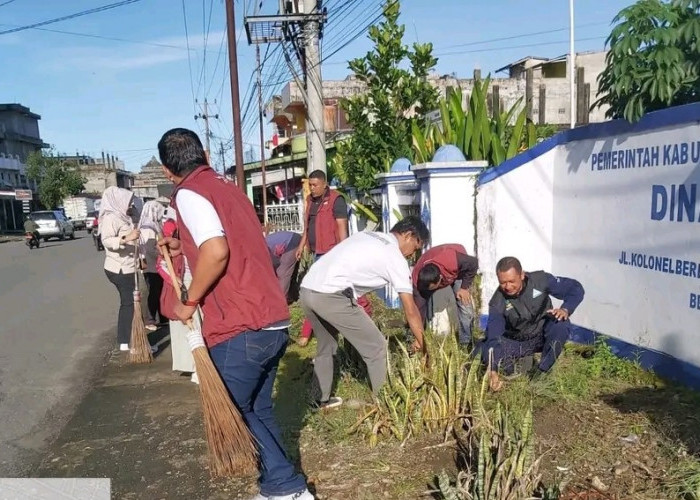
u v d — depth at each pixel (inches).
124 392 194.1
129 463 141.6
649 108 176.4
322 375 159.8
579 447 128.3
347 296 145.6
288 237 238.1
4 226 1779.0
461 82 842.8
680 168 157.1
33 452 151.0
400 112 394.9
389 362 147.0
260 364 105.3
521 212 218.8
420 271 186.9
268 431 112.1
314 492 120.5
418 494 116.4
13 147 2033.7
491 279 220.8
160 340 258.8
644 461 122.0
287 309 109.0
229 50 455.2
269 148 1512.1
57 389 202.8
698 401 147.6
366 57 388.2
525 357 168.7
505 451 108.8
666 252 163.8
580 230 202.4
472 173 220.1
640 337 175.3
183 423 164.2
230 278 102.0
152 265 248.7
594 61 856.9
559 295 169.2
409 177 274.8
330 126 969.5
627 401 151.8
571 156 204.7
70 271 593.9
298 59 421.7
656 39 162.2
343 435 142.0
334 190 264.5
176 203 102.5
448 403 140.3
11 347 267.4
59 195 1987.0
